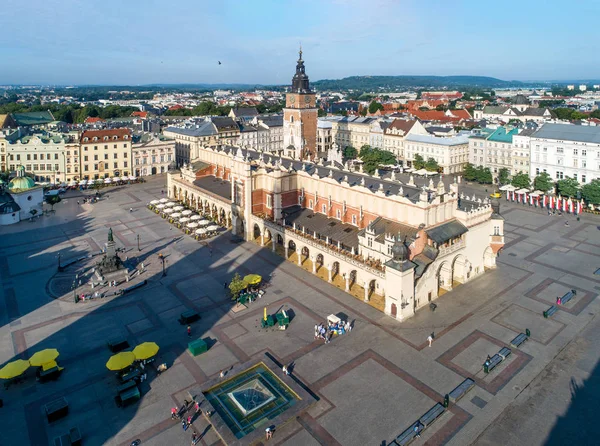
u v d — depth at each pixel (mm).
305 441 57281
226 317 87000
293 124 168250
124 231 136875
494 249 106438
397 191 104500
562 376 69438
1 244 127062
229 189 150250
